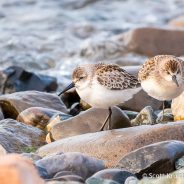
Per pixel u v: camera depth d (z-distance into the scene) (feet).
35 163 36.06
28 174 27.50
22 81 67.82
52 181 32.55
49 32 99.50
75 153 36.94
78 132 44.27
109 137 39.93
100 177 34.24
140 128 40.42
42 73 77.30
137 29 89.86
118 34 99.71
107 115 45.21
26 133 44.73
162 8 117.19
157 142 37.99
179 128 39.60
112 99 41.65
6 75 67.56
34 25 103.09
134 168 36.24
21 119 49.16
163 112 46.96
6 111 52.85
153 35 89.20
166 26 102.73
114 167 37.01
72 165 36.06
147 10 115.85
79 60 86.74
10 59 86.74
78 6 117.08
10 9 113.09
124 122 45.52
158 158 36.06
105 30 101.60
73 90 57.52
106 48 88.69
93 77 41.42
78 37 97.91
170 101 53.72
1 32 98.73
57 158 36.37
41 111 49.08
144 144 38.86
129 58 86.02
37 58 86.89
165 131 39.34
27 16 108.27
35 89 67.67
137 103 52.80
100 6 117.08
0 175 27.02
